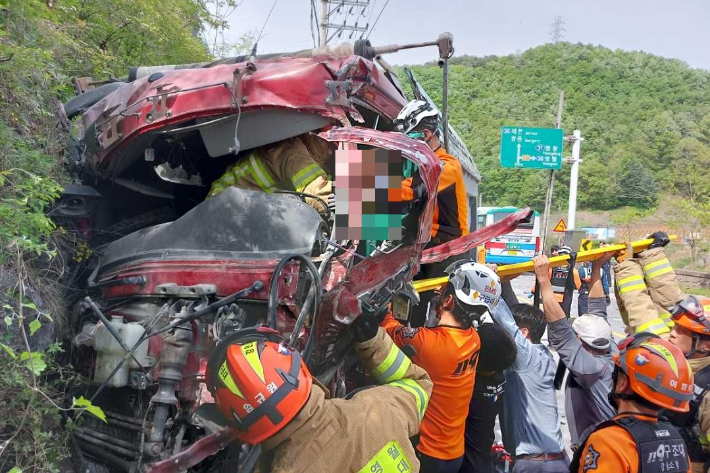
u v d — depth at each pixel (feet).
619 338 36.14
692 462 10.31
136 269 9.77
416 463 6.44
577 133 70.18
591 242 15.25
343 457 5.91
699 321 11.05
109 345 8.66
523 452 12.12
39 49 10.83
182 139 12.35
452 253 12.19
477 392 11.65
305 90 10.49
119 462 8.91
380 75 13.14
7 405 8.21
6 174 9.28
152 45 25.52
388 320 10.89
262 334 6.07
